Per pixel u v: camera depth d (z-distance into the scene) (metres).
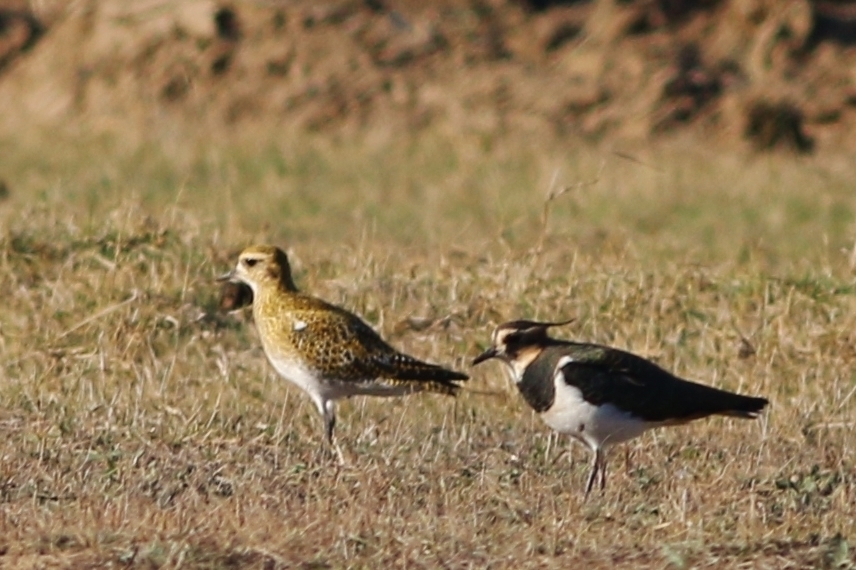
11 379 13.51
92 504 10.15
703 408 10.84
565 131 28.27
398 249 18.41
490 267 16.19
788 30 30.78
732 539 9.68
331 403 12.27
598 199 23.95
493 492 10.62
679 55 30.12
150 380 13.43
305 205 23.41
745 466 11.41
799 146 28.41
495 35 30.92
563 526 9.88
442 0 31.58
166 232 16.50
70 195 21.58
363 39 29.94
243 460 11.38
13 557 9.16
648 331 14.94
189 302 15.23
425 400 13.29
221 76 29.12
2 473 10.78
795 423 12.59
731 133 28.31
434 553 9.37
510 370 12.23
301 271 16.48
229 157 26.38
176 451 11.53
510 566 9.22
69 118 28.89
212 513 9.96
